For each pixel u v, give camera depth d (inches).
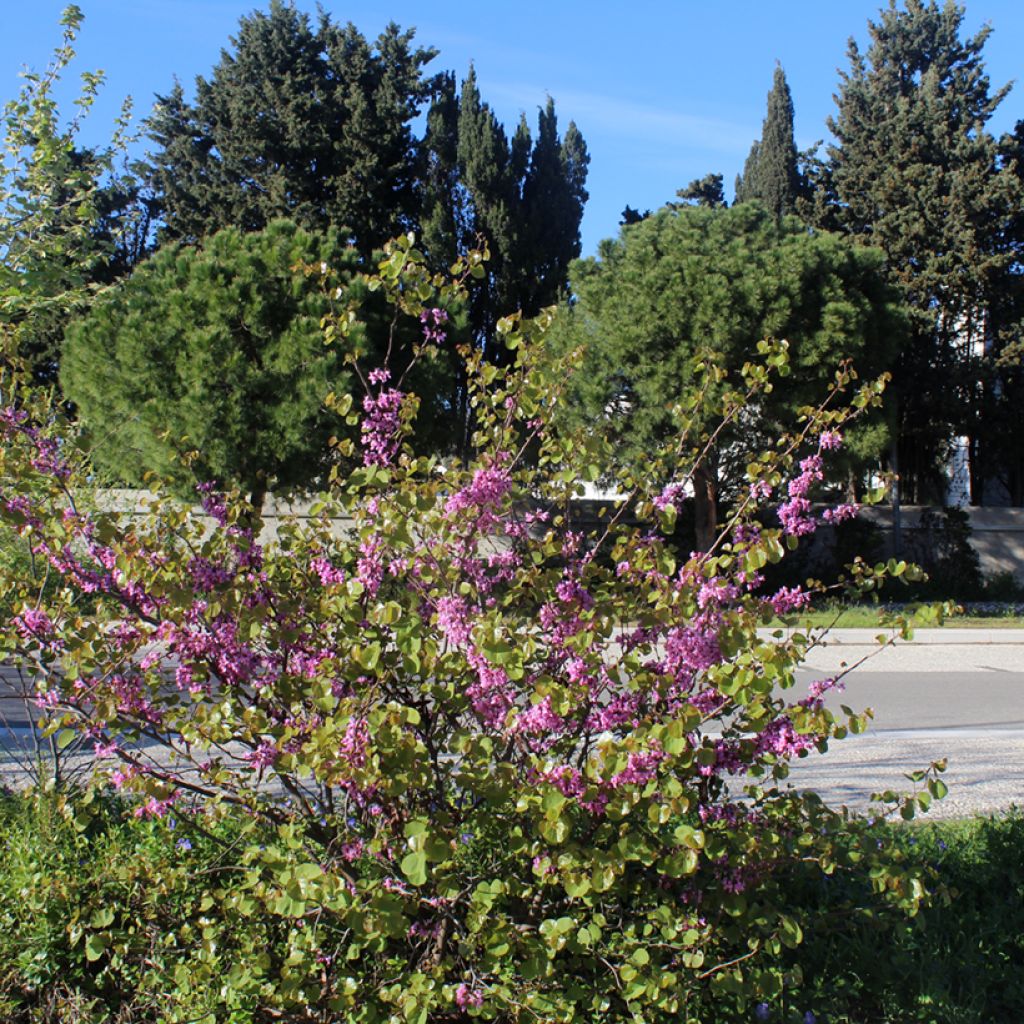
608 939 119.5
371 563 117.6
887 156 1077.8
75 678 117.6
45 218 284.2
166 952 127.7
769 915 112.0
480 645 105.4
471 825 125.8
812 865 124.0
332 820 119.3
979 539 1018.1
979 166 1042.1
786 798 124.3
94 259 306.7
